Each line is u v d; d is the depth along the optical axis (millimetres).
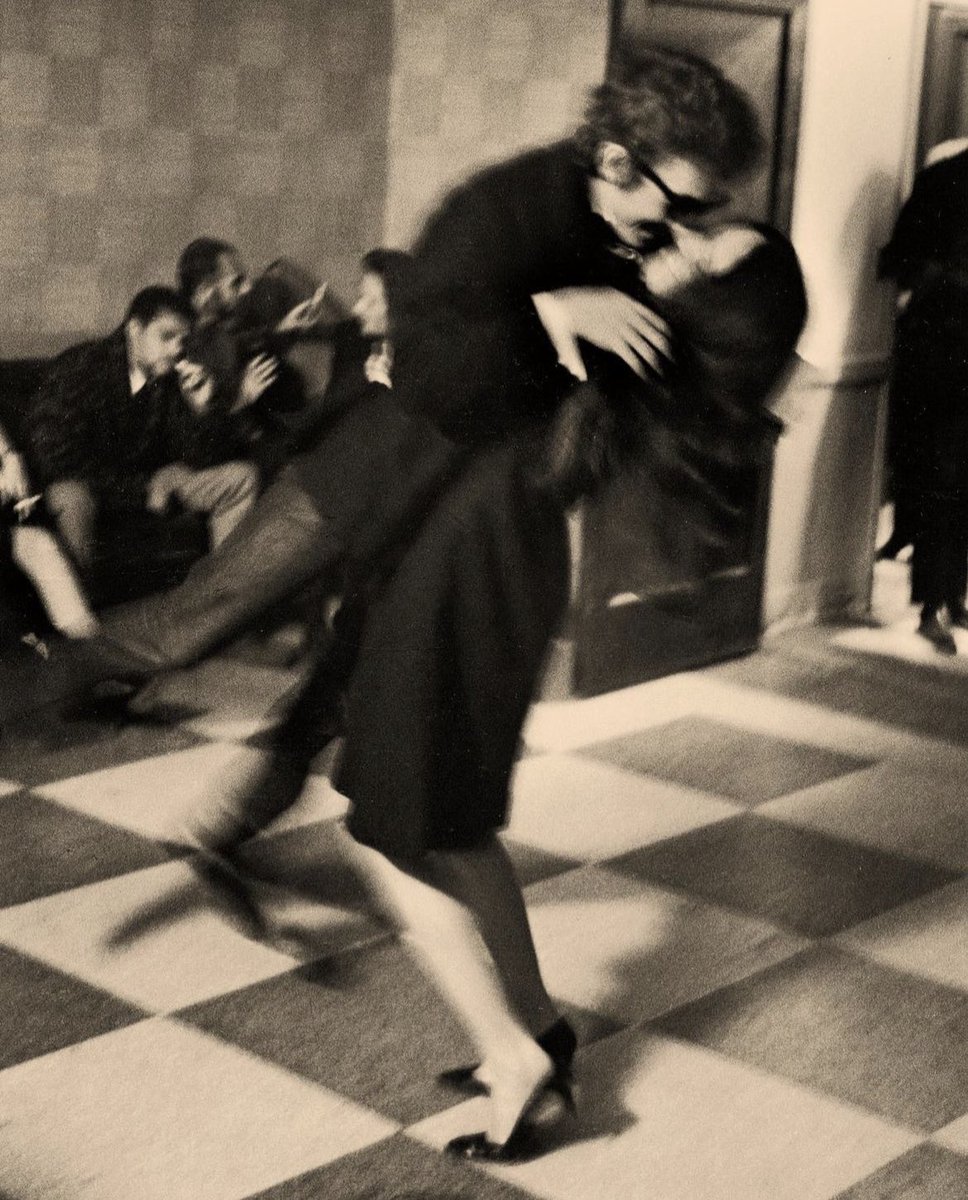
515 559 2717
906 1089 3156
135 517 5293
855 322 6418
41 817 4281
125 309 6320
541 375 2658
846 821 4512
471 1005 2820
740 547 5934
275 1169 2818
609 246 2631
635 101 2613
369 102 6273
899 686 5766
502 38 5637
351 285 6516
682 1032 3340
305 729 3400
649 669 5699
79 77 6082
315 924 3727
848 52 6141
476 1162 2850
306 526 2941
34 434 5219
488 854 2811
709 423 2705
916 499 6223
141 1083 3070
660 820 4457
